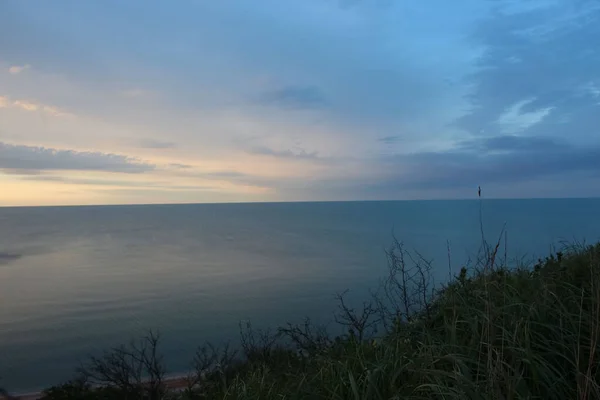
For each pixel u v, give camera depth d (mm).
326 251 118312
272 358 6770
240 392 4035
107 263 103250
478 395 2207
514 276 4262
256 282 70812
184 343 33250
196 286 68875
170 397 8555
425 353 2846
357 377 3021
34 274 87500
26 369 29188
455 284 4309
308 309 44219
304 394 3207
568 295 3434
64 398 12234
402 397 2500
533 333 2834
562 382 2402
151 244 155625
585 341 2734
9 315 50438
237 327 38656
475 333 2947
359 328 4840
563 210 128625
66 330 42438
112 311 51469
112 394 11484
